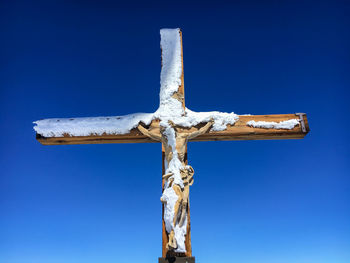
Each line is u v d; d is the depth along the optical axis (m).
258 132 2.47
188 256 2.14
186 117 2.46
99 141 2.55
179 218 2.18
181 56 2.62
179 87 2.54
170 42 2.65
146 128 2.47
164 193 2.23
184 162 2.39
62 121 2.53
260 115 2.51
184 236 2.16
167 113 2.46
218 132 2.46
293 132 2.47
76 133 2.50
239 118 2.50
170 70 2.57
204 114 2.49
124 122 2.48
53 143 2.59
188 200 2.26
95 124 2.50
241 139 2.57
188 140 2.49
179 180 2.24
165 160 2.39
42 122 2.54
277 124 2.48
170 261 2.11
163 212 2.24
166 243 2.17
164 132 2.42
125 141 2.55
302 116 2.50
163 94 2.52
